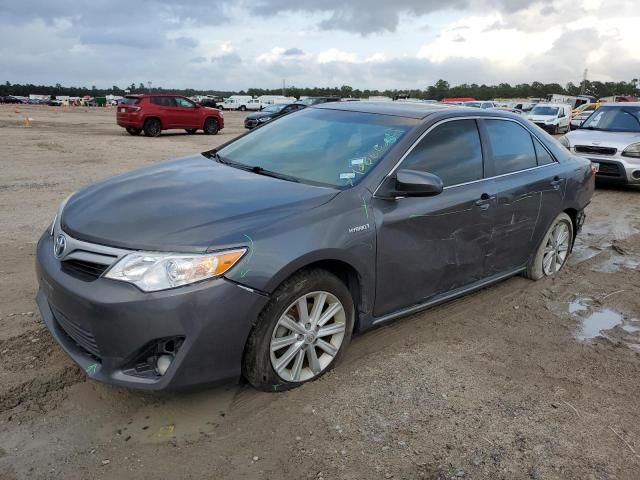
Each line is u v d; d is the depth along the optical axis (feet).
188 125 73.87
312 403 10.39
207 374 9.33
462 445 9.50
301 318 10.45
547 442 9.71
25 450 8.84
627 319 15.37
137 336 8.90
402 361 12.17
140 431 9.44
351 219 10.85
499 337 13.74
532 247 16.65
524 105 140.26
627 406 11.00
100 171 37.47
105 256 9.29
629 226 26.48
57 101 247.70
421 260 12.45
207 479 8.42
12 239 19.97
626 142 34.71
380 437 9.56
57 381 10.69
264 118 84.64
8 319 13.19
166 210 10.14
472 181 13.79
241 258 9.29
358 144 12.78
